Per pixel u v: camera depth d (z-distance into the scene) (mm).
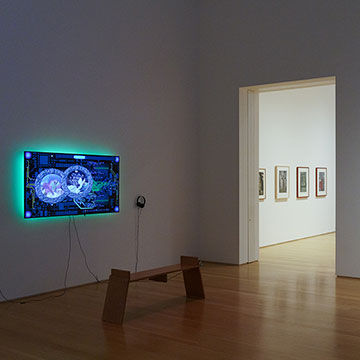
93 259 7172
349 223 7492
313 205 12922
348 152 7484
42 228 6480
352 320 5254
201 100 9094
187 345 4480
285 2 8086
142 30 7949
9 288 6125
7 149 6082
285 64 8102
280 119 11477
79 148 6949
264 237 10891
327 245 11094
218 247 8914
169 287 6938
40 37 6441
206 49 9008
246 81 8547
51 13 6574
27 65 6289
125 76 7648
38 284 6441
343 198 7535
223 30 8797
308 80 7938
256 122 9141
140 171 7926
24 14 6254
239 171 8680
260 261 9062
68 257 6812
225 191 8828
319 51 7746
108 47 7371
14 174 6160
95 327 5039
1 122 6016
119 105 7555
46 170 6453
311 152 12820
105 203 7277
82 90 6984
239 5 8602
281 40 8141
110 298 5270
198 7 9109
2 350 4371
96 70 7188
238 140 8680
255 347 4422
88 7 7074
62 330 4941
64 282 6766
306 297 6281
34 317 5406
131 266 7770
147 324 5137
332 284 7055
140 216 7934
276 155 11312
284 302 6035
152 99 8141
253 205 9047
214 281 7285
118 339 4656
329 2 7648
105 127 7328
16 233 6188
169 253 8492
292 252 10086
